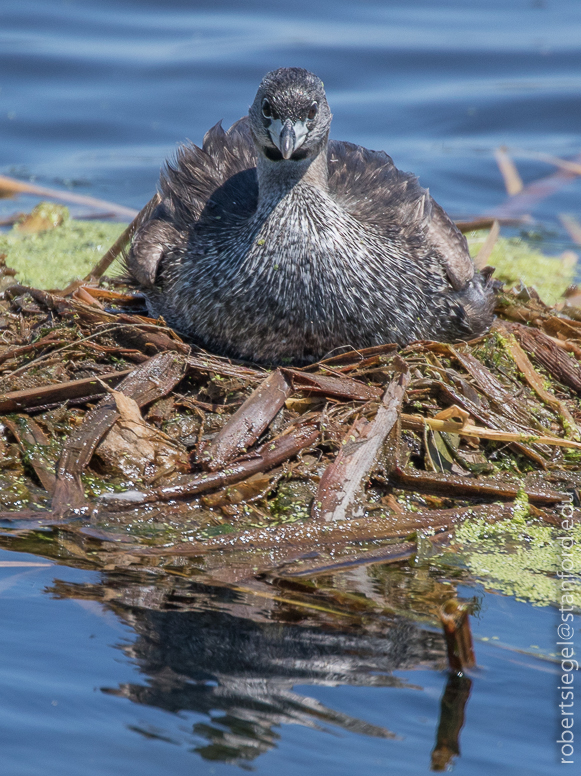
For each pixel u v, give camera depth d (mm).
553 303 14336
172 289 11352
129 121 20609
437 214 12117
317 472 9359
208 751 5793
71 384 9977
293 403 9953
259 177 10984
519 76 22391
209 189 11945
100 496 9023
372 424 9555
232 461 9266
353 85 21938
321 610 7496
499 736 6070
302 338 10766
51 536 8492
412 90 21875
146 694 6320
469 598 7812
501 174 19172
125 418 9492
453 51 23141
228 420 9641
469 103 21359
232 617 7320
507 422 10164
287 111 10297
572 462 10016
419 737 6031
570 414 10703
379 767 5734
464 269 11578
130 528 8703
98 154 19969
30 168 19312
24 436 9656
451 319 11297
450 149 19969
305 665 6738
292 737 5965
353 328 10719
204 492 9125
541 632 7336
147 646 6863
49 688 6320
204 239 11305
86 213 18094
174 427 9820
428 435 9789
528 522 9109
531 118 20891
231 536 8523
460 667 6707
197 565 8117
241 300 10688
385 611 7523
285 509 9023
